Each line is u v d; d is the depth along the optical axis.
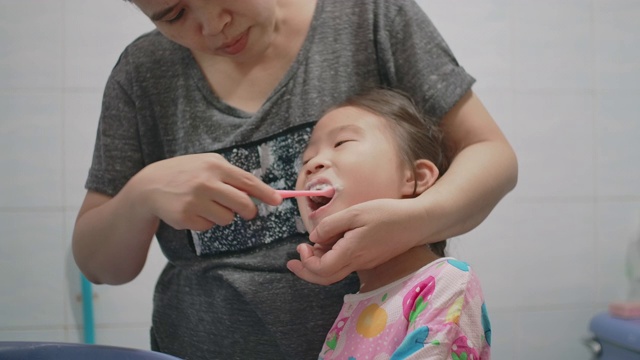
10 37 1.76
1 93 1.76
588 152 1.95
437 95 0.88
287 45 0.90
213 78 0.93
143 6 0.79
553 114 1.93
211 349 0.91
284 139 0.88
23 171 1.77
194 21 0.80
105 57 1.80
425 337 0.70
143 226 0.84
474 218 0.81
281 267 0.87
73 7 1.78
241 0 0.78
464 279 0.75
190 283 0.94
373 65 0.92
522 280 1.92
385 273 0.84
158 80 0.95
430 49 0.90
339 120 0.87
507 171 0.84
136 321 1.80
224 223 0.77
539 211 1.93
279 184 0.89
